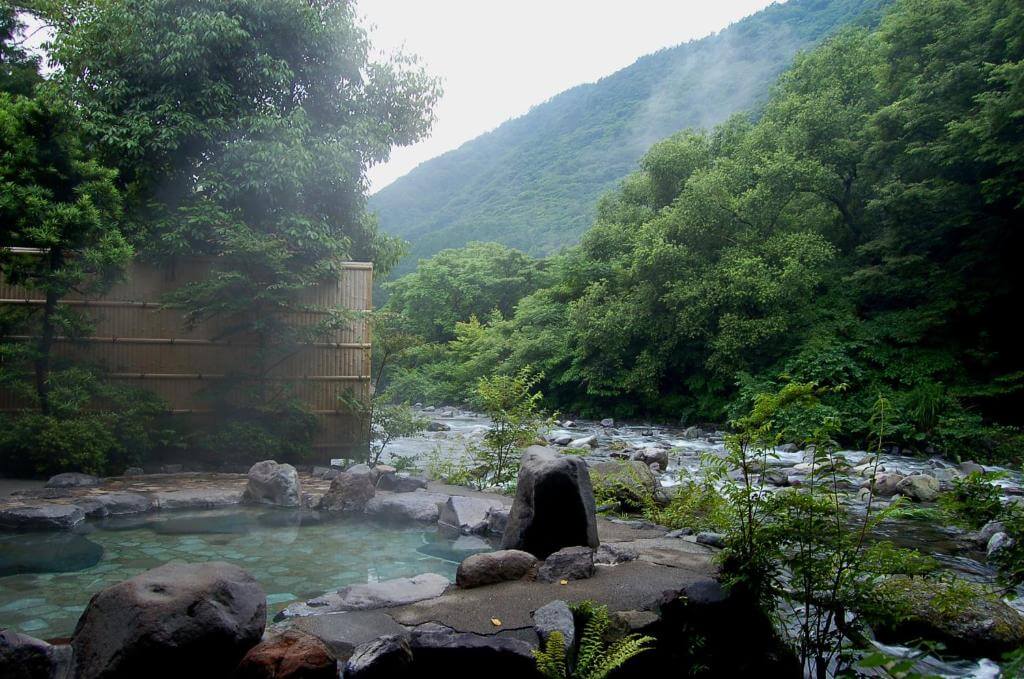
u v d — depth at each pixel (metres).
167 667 3.03
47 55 14.14
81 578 4.91
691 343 22.83
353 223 13.15
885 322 19.14
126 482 8.59
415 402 33.19
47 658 2.97
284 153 11.06
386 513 7.38
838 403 17.44
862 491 9.72
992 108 15.71
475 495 8.16
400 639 3.40
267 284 10.42
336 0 12.41
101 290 9.50
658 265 22.42
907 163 19.41
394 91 12.99
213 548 5.90
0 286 9.95
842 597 3.78
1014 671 2.63
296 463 10.67
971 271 18.64
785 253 20.52
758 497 4.12
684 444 17.44
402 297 46.47
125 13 10.94
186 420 10.53
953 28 18.39
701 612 4.09
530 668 3.43
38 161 9.07
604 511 7.65
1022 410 16.94
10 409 9.71
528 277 42.97
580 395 27.48
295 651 3.23
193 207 10.51
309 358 11.10
